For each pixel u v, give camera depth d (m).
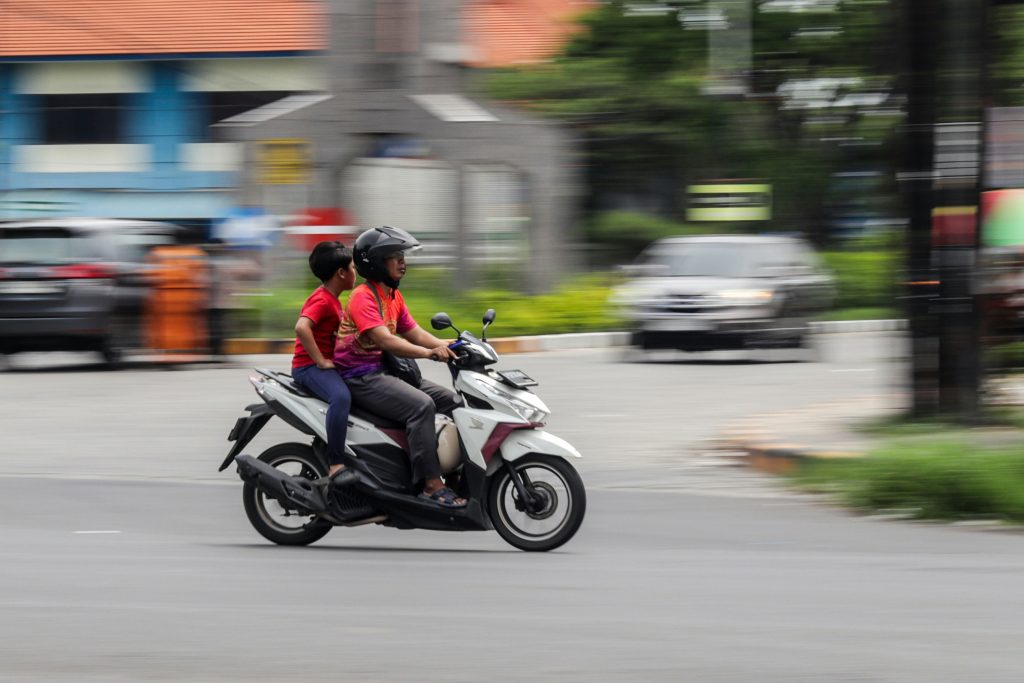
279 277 31.28
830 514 12.09
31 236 24.44
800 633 7.96
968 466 11.91
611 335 31.81
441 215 32.84
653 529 11.49
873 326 37.50
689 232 44.50
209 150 53.31
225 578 9.60
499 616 8.41
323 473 10.88
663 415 18.78
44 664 7.35
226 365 26.06
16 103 53.84
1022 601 8.80
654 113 45.34
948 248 15.87
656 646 7.66
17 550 10.68
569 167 34.72
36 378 23.69
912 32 15.97
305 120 31.97
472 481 10.57
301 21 52.78
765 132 46.09
